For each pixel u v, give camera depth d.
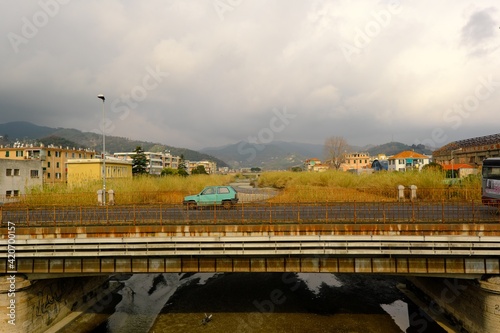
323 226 13.44
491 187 18.03
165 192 28.89
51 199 24.52
